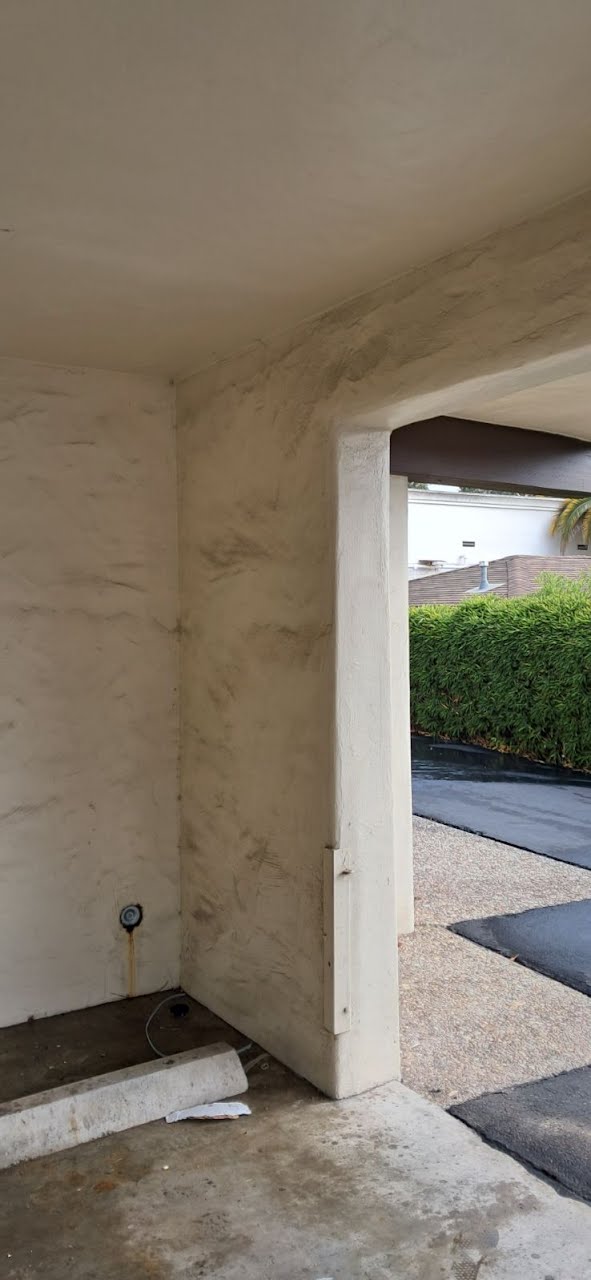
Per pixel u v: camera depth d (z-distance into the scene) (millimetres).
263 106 1787
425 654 12609
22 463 3467
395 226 2338
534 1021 3578
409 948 4410
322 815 2945
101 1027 3461
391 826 3041
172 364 3545
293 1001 3098
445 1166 2570
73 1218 2365
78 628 3590
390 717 3029
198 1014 3572
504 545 20828
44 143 1922
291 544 3088
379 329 2723
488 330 2389
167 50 1609
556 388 3785
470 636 11641
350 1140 2701
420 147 1944
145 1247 2252
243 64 1649
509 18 1529
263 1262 2195
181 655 3791
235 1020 3438
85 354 3406
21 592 3469
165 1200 2430
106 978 3678
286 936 3129
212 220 2301
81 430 3584
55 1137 2670
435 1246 2244
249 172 2051
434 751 11406
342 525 2896
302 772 3043
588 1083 3072
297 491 3055
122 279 2686
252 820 3316
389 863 3033
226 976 3494
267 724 3223
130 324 3070
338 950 2895
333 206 2227
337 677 2889
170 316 2992
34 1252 2240
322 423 2939
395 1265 2178
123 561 3680
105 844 3660
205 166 2025
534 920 4836
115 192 2146
